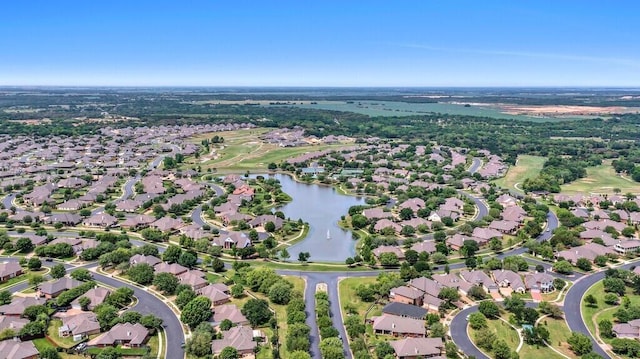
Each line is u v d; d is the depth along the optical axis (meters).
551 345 171.50
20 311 184.38
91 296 194.75
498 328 181.62
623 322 185.00
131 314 177.12
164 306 195.38
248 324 182.25
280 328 179.12
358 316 186.50
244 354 162.25
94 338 171.25
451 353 163.38
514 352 160.50
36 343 167.12
